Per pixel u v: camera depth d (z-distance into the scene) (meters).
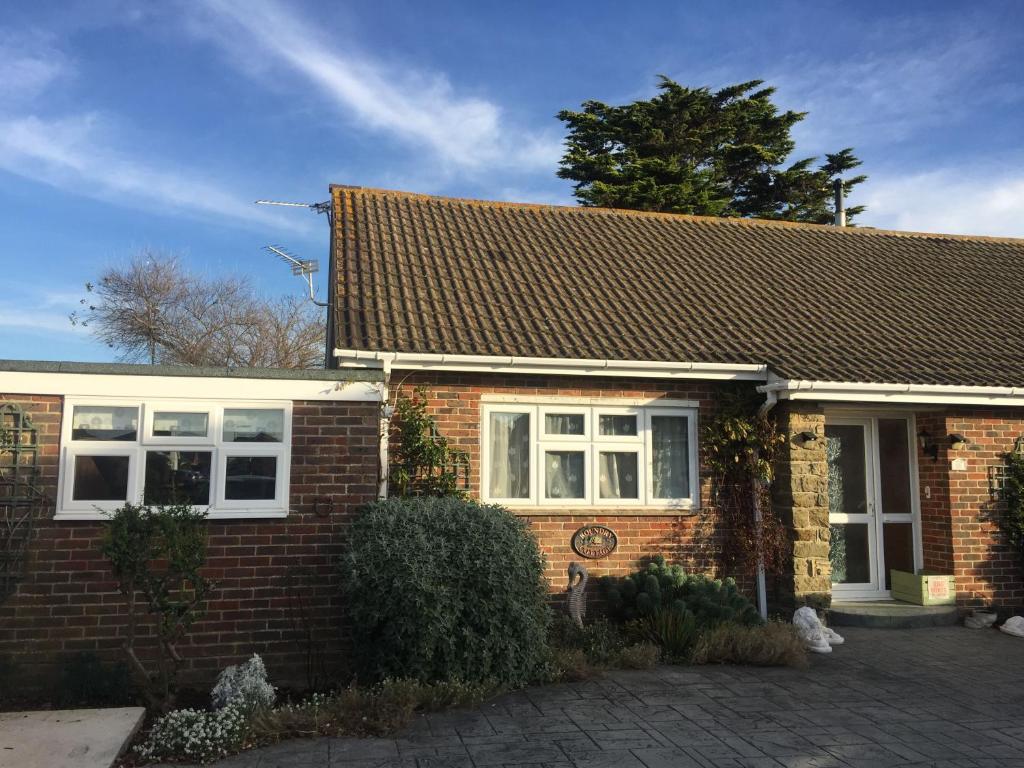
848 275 14.30
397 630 6.73
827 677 7.76
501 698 6.81
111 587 7.23
